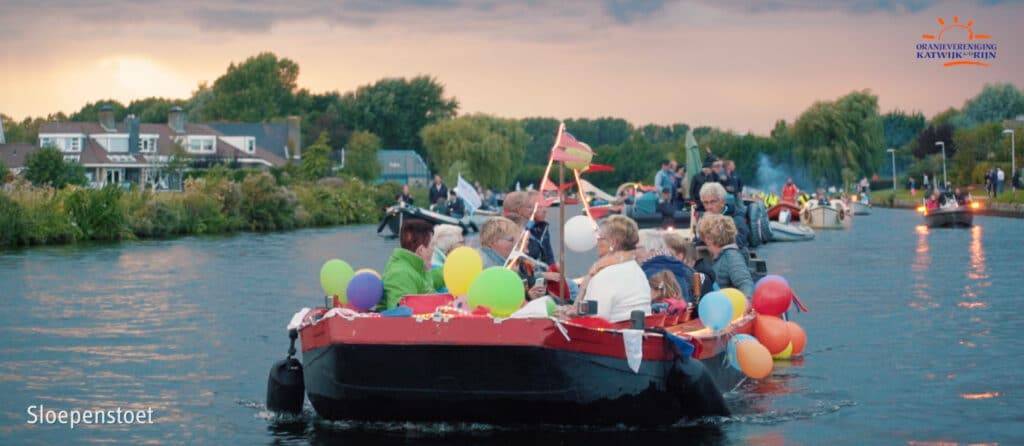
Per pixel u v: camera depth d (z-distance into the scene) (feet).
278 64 457.68
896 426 30.68
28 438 30.04
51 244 111.75
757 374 34.32
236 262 87.76
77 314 54.13
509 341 27.35
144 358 41.83
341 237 129.49
